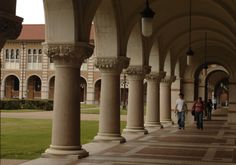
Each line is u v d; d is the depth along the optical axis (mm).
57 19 12070
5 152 14484
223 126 27203
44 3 12055
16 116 38125
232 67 31109
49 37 12141
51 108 55500
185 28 23812
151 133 20859
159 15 19953
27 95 75125
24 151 14875
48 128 25328
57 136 12203
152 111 23844
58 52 12039
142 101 19906
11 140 18547
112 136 16047
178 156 12820
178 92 31531
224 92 85562
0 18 7234
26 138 19516
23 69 74625
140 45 19516
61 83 12203
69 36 12055
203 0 18188
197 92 32656
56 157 12000
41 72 74375
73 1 11883
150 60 23734
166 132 21656
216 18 20250
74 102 12242
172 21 20719
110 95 16031
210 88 61000
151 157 12516
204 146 15477
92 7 12875
